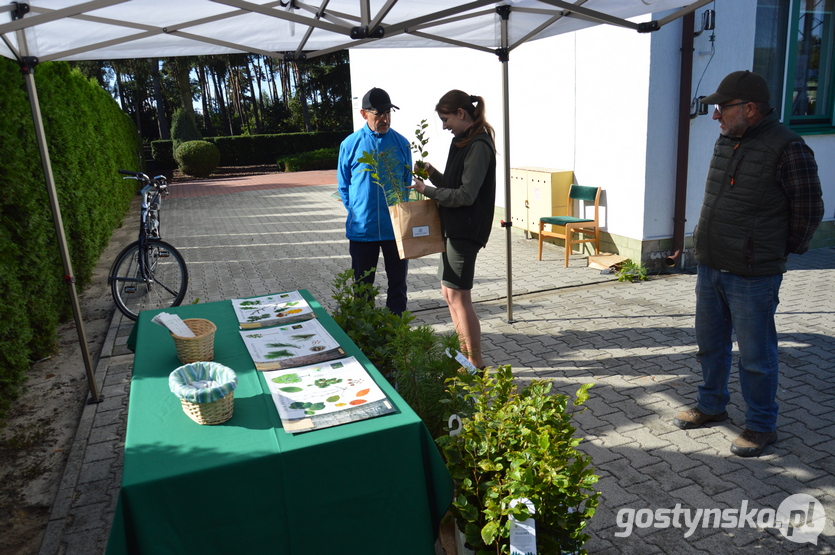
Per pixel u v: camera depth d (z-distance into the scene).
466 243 3.87
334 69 39.31
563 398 2.35
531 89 8.48
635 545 2.67
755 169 3.00
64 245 4.10
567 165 7.93
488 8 4.45
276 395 2.26
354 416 2.08
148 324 3.21
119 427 3.91
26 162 5.44
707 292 3.39
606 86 7.02
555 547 2.04
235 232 11.34
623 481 3.11
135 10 3.68
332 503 1.94
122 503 1.70
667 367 4.46
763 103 2.97
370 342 3.41
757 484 3.05
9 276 4.36
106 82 43.09
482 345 5.04
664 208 6.81
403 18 4.49
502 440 2.20
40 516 3.09
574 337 5.13
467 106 3.74
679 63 6.46
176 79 36.41
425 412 2.66
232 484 1.82
